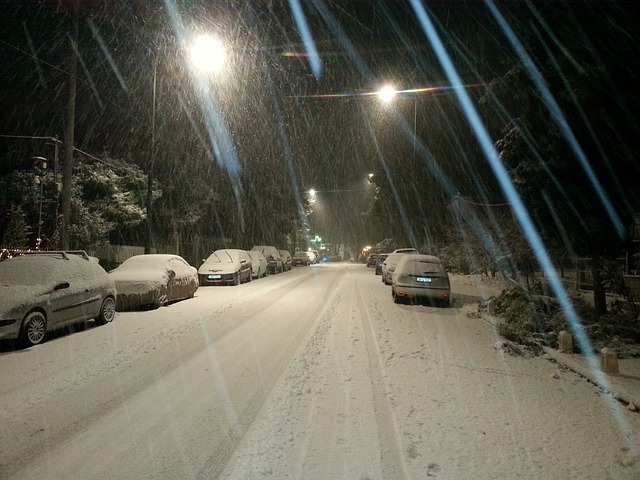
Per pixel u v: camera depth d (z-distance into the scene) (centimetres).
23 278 914
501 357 811
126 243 2694
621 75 881
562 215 1029
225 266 2188
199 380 646
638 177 930
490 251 1638
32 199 1792
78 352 802
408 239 3972
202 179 2795
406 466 407
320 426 489
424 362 763
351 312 1312
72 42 1345
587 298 1340
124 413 520
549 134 966
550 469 406
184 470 394
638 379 659
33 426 482
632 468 409
